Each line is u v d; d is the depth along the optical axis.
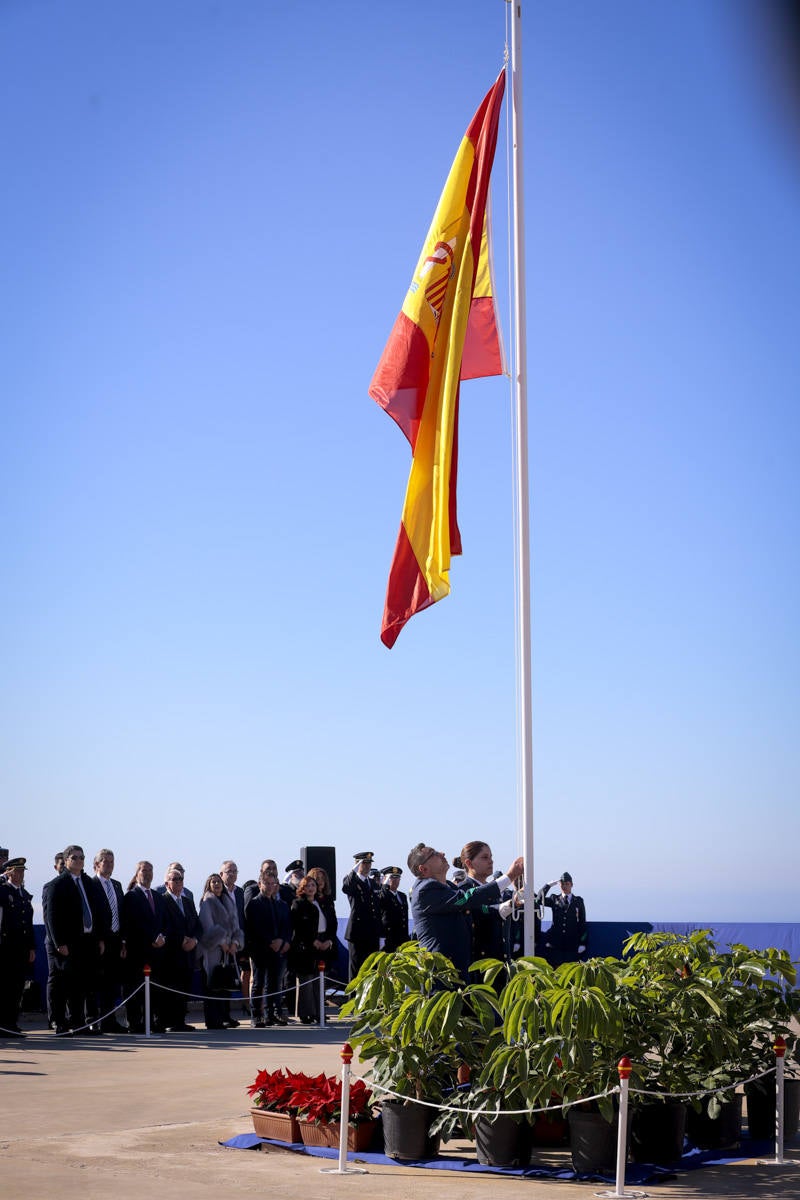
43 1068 12.78
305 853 21.75
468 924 9.73
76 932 15.89
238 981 21.11
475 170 10.99
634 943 9.30
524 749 10.00
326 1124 8.45
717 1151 8.55
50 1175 7.63
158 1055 13.90
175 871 17.14
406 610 10.41
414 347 10.81
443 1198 7.04
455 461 10.55
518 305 10.73
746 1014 8.88
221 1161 8.14
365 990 8.28
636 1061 7.96
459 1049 8.20
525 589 10.31
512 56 11.02
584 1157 7.70
